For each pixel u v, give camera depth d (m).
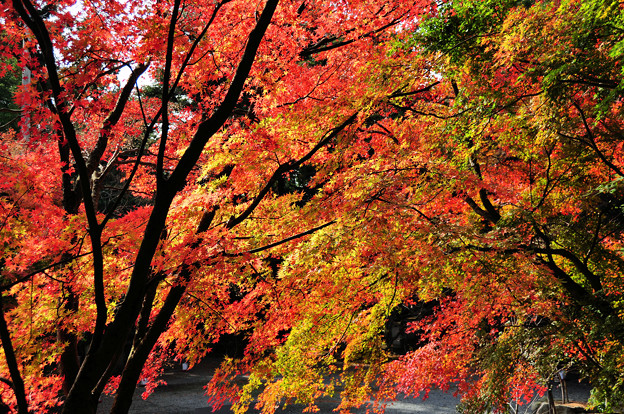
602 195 7.07
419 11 5.16
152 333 4.29
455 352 6.31
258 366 5.32
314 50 5.32
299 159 5.05
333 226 5.02
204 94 4.89
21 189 4.19
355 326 6.52
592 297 5.46
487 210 6.57
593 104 5.35
